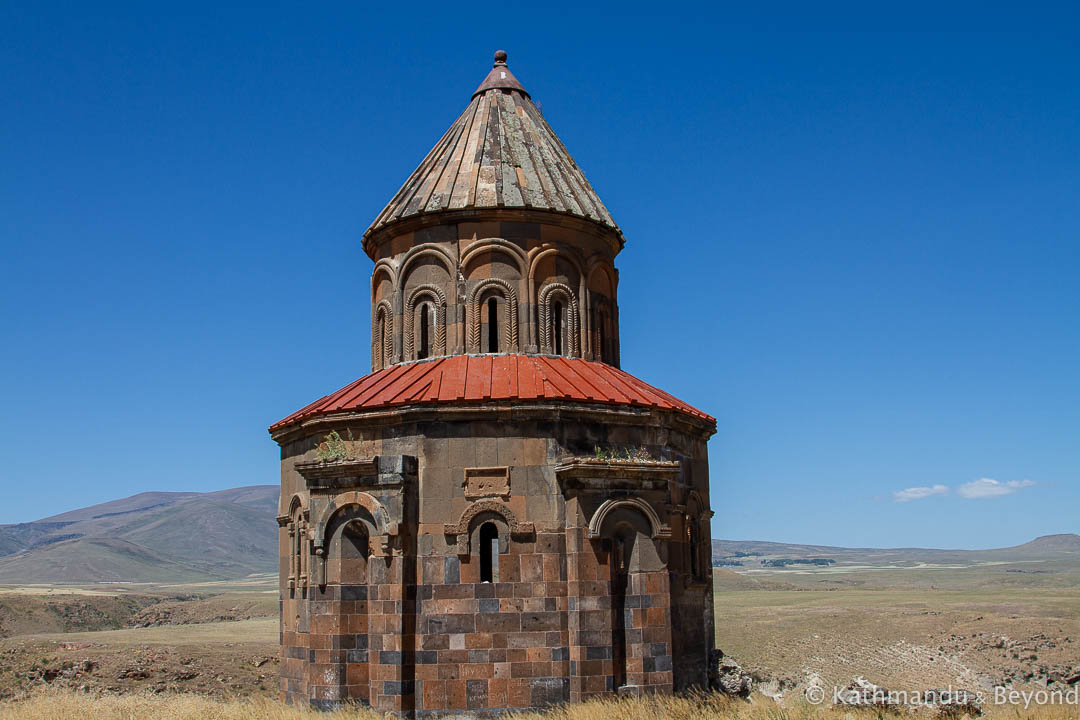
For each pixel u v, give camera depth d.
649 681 22.58
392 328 27.73
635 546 23.03
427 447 23.05
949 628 67.12
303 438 25.77
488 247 26.59
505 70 30.62
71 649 44.62
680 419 25.80
